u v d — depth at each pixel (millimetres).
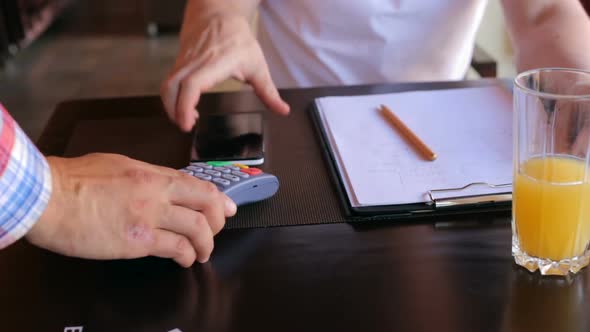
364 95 853
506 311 459
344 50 1090
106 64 2928
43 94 2559
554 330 440
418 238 553
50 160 544
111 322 465
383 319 456
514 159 508
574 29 795
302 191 635
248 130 763
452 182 621
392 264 518
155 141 757
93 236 505
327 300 478
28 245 564
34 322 469
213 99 892
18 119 2324
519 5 874
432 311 462
